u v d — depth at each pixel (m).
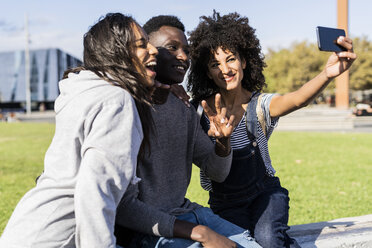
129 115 1.39
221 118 1.89
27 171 6.62
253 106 2.29
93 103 1.37
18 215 1.38
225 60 2.33
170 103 1.91
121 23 1.56
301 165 6.68
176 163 1.90
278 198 2.19
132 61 1.59
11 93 82.38
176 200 1.89
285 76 47.19
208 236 1.60
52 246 1.33
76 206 1.25
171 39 2.01
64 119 1.41
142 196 1.77
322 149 8.76
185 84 2.67
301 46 47.62
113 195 1.32
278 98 2.24
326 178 5.62
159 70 2.03
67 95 1.46
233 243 1.63
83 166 1.29
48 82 79.50
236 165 2.24
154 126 1.75
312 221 3.67
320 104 50.16
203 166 2.07
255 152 2.27
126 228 1.78
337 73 1.99
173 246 1.60
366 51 47.62
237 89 2.39
